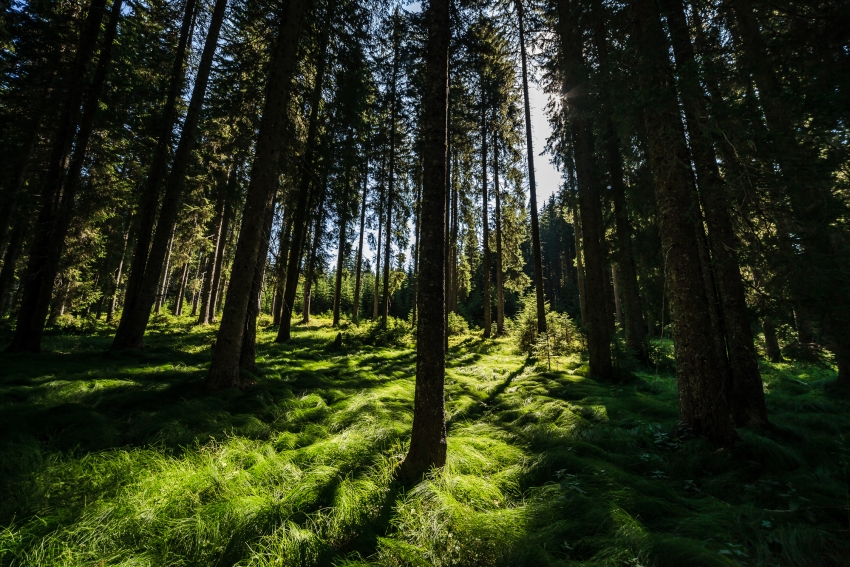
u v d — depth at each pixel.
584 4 7.08
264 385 6.91
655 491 3.35
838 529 2.67
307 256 15.41
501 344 16.97
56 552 2.28
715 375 4.47
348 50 11.10
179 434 4.21
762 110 3.91
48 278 8.94
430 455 3.65
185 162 10.03
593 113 7.57
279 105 7.07
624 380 8.85
